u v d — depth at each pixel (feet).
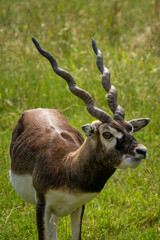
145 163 56.65
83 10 100.94
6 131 65.16
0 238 45.14
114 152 35.83
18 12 102.42
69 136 42.83
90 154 37.14
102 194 52.16
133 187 54.13
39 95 74.23
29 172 41.96
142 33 93.76
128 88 70.85
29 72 77.66
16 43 82.99
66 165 38.60
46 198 39.34
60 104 72.84
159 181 54.29
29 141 42.86
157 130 64.03
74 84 39.04
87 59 80.02
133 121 40.24
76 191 38.01
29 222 47.60
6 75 77.30
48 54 40.16
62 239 45.21
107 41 91.81
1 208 50.42
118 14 96.78
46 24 92.94
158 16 95.09
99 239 45.52
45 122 44.50
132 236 45.47
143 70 75.41
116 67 75.51
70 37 91.56
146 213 49.03
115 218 48.26
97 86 73.26
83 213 45.62
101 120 36.78
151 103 67.87
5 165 56.95
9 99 73.61
